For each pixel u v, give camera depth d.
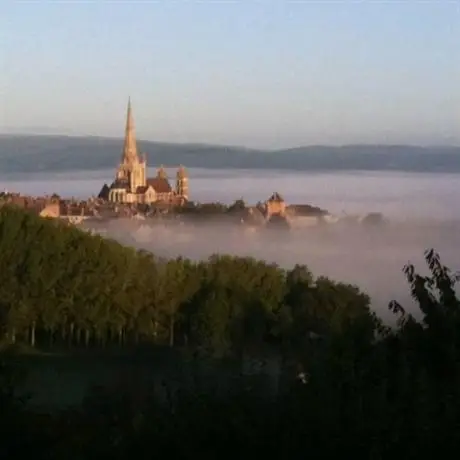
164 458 11.90
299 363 12.39
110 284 62.53
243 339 51.75
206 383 12.73
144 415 12.40
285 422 11.48
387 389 11.38
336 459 11.09
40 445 13.13
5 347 16.19
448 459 10.68
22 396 14.83
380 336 12.40
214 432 11.76
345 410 11.27
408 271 12.50
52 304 61.28
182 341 60.09
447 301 12.16
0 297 60.91
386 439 10.84
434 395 11.13
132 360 43.12
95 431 12.78
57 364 42.53
